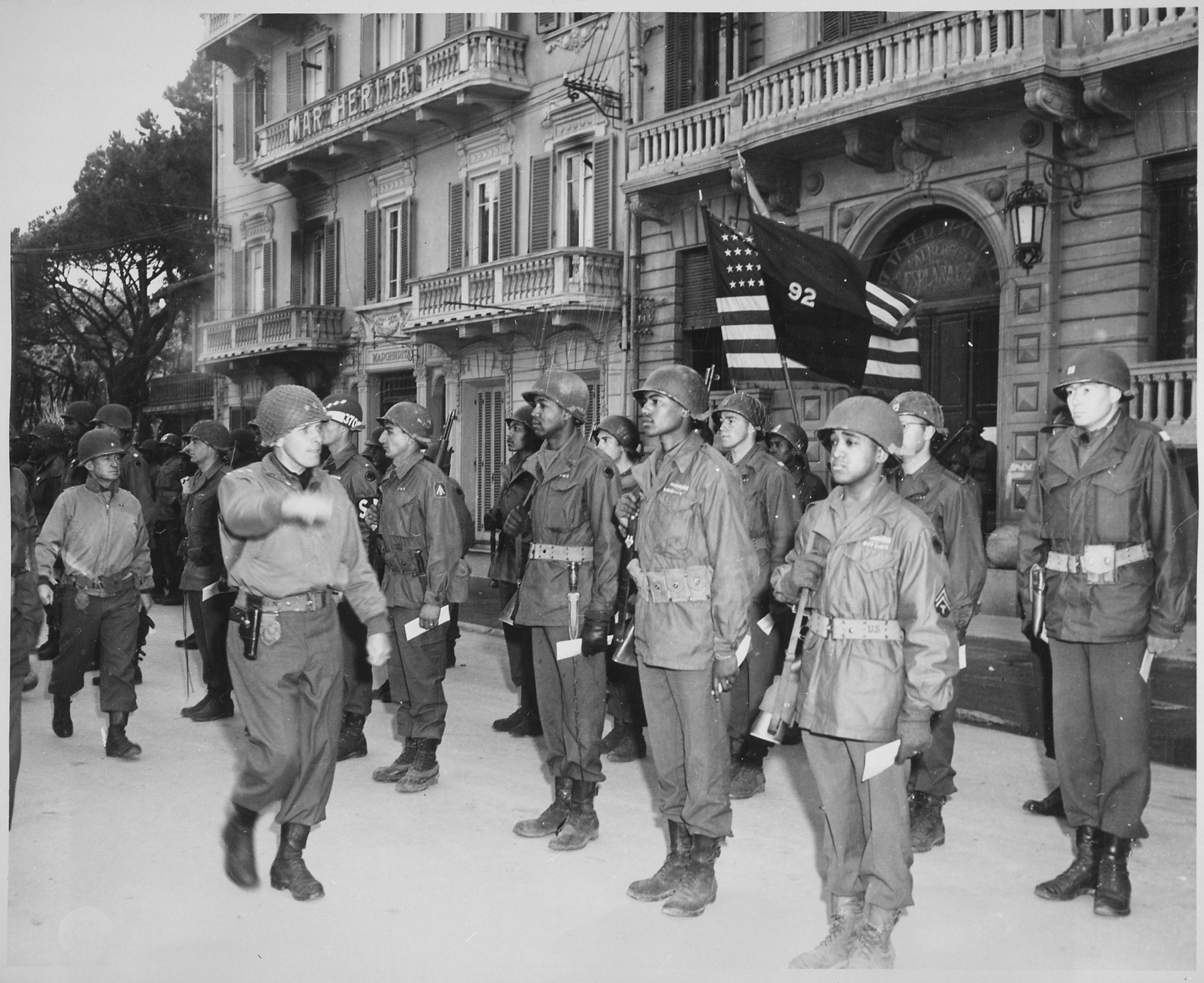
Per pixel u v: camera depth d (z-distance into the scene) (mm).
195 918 4039
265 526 4152
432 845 4773
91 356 12422
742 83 12586
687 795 4156
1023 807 5219
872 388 9109
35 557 5465
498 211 16375
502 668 8938
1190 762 5914
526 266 15148
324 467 6508
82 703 7688
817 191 12500
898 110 11016
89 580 6125
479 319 15680
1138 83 9906
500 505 7090
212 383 15961
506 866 4520
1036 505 4633
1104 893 4039
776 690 3896
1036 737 6551
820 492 7555
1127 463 4168
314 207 18516
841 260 8891
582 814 4754
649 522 4223
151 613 12031
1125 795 4035
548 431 4961
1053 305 10523
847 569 3658
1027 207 10367
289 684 4203
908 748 3488
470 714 7273
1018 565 4703
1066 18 10000
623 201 14727
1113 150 10180
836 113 11430
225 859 4262
